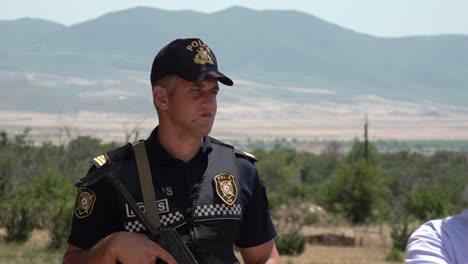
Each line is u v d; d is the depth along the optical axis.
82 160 54.47
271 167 91.38
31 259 25.75
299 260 33.38
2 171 41.91
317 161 138.62
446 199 52.41
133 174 4.62
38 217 32.66
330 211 59.00
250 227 4.80
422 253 3.80
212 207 4.59
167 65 4.68
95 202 4.61
